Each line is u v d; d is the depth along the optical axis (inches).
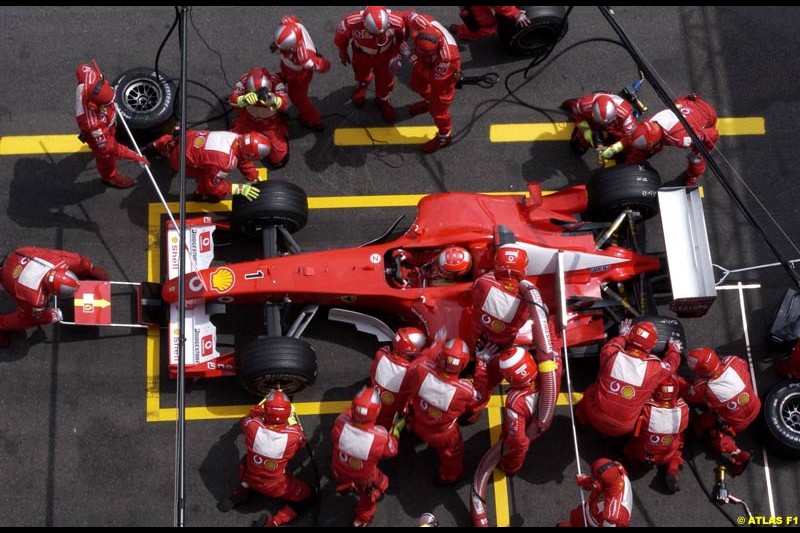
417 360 344.8
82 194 421.1
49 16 453.4
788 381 382.6
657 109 446.6
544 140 438.6
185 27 348.2
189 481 376.5
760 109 447.5
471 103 445.1
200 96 442.6
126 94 421.4
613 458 385.1
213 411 386.0
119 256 411.5
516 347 342.6
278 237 400.8
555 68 453.7
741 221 426.3
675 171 435.2
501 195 421.1
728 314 409.4
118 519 371.6
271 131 405.7
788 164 436.8
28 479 374.9
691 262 368.5
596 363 395.5
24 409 384.8
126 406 386.6
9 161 425.4
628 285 394.9
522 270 347.3
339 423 334.6
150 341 394.9
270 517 368.5
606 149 393.4
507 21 432.8
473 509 363.3
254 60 450.3
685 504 378.3
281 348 358.9
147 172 409.1
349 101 443.2
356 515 361.1
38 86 439.5
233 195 386.0
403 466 380.2
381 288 368.2
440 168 431.8
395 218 421.4
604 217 395.5
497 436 386.0
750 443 388.2
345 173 429.1
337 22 459.2
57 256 372.5
